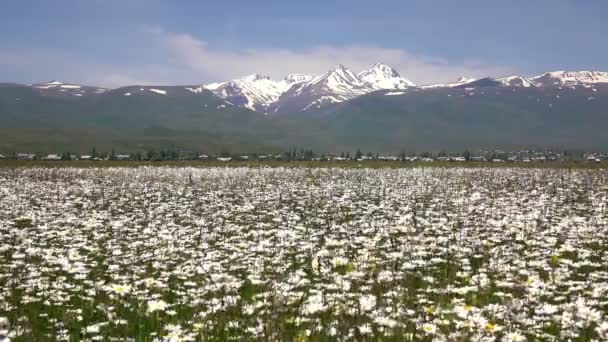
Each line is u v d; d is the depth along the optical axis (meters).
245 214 28.45
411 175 60.50
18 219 26.56
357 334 9.05
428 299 11.51
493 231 21.56
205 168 82.94
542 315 9.95
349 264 14.34
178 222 25.83
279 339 8.85
